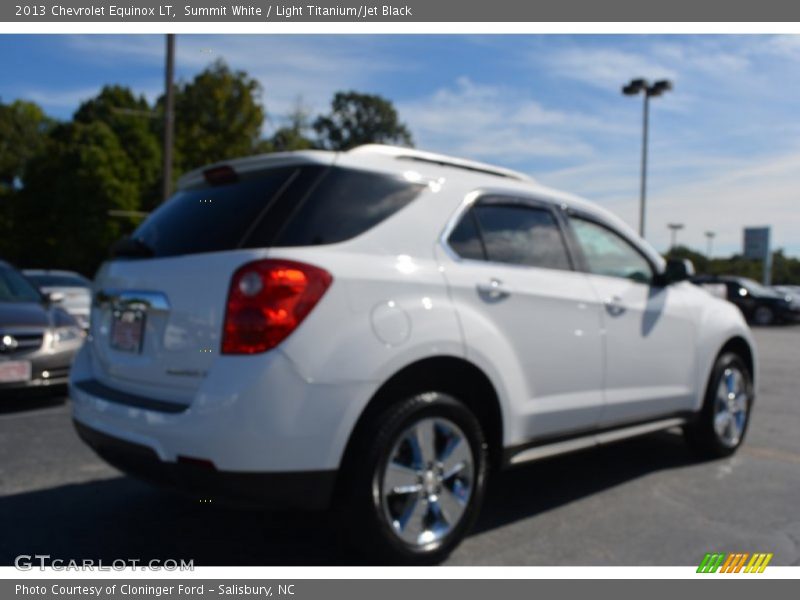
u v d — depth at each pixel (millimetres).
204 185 3424
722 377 4965
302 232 2908
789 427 6207
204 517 3789
